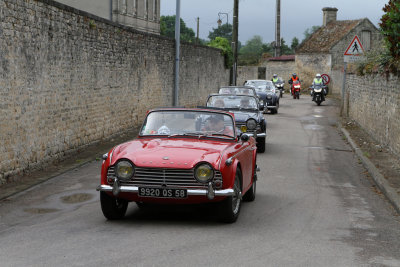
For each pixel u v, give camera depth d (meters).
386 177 11.46
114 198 7.47
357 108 24.41
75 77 14.48
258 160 14.23
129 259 5.73
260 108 16.67
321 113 31.00
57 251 6.02
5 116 10.50
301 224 7.68
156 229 7.13
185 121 8.54
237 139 8.46
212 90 36.47
